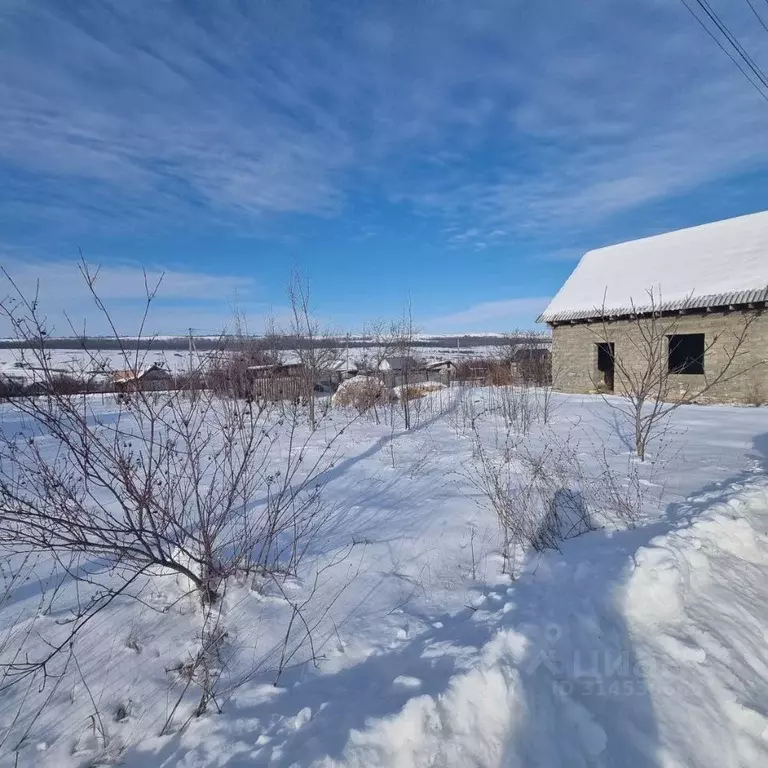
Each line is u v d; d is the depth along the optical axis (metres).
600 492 5.19
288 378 10.12
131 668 2.44
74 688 2.30
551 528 4.22
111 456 2.54
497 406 11.02
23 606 2.87
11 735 2.05
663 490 5.23
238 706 2.26
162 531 2.75
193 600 2.98
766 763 2.01
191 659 2.52
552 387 16.48
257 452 6.92
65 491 2.55
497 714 2.09
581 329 16.02
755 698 2.31
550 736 2.03
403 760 1.87
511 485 5.45
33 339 2.33
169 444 3.12
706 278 13.69
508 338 21.05
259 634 2.77
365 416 10.87
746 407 12.02
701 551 3.42
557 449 7.36
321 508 4.45
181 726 2.15
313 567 3.55
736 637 2.70
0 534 2.88
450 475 6.10
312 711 2.17
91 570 3.33
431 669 2.36
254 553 3.65
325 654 2.64
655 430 8.98
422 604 3.18
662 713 2.17
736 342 12.60
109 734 2.10
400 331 13.09
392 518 4.61
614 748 2.01
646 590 2.94
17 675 2.31
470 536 4.21
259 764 1.88
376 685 2.31
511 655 2.35
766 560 3.68
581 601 2.82
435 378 19.03
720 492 4.78
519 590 3.20
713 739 2.07
